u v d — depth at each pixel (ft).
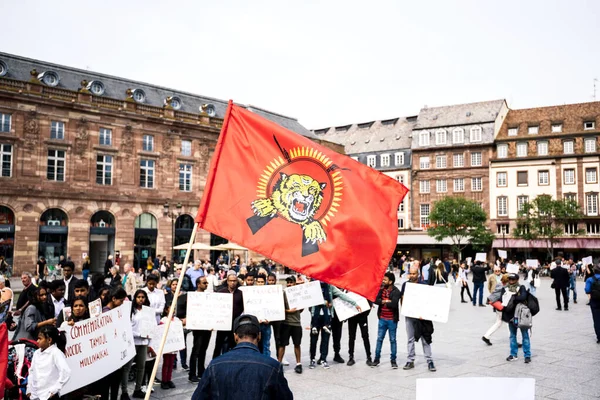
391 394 28.73
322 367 35.47
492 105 223.71
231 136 24.49
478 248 200.64
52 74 134.41
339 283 22.39
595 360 37.32
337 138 263.70
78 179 133.39
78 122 133.90
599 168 195.11
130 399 27.78
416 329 34.65
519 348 42.14
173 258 143.84
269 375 13.01
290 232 22.97
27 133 125.70
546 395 28.30
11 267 122.62
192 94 167.32
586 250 192.65
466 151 218.18
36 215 126.21
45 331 20.07
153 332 29.09
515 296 37.19
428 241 218.38
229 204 23.36
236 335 14.58
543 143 206.18
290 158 23.93
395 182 23.75
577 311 69.00
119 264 130.41
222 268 106.73
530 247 201.67
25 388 22.02
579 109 210.59
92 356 23.38
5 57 129.39
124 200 140.77
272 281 38.83
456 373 33.60
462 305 77.30
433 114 235.40
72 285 37.63
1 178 121.80
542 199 184.14
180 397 28.40
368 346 36.35
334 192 23.39
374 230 22.88
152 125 147.95
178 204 140.97
